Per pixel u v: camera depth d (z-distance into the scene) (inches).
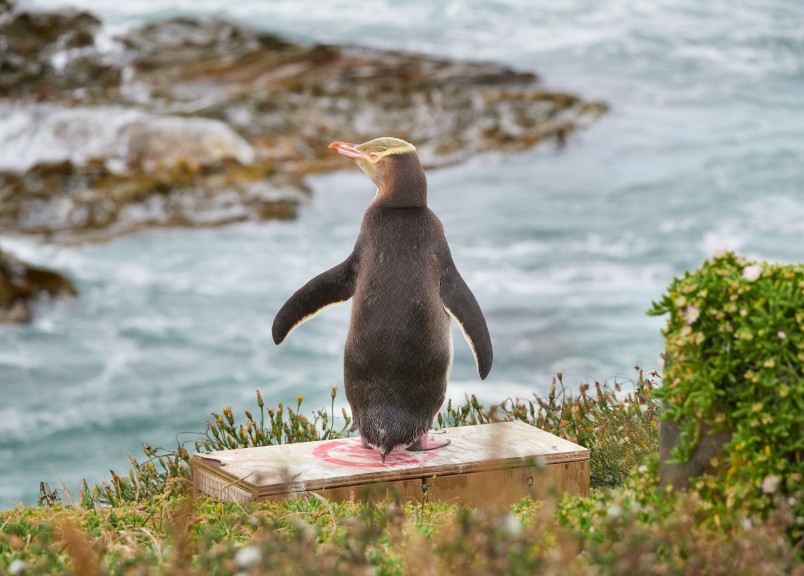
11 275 1056.2
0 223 1291.8
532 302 1045.2
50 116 1594.5
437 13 2618.1
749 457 231.9
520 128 1769.2
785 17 2647.6
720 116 1900.8
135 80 1963.6
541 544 230.2
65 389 863.7
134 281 1127.6
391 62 2033.7
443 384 322.7
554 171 1596.9
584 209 1408.7
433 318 316.5
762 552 212.8
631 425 374.9
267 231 1311.5
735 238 1269.7
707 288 238.7
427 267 317.4
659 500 241.8
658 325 969.5
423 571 219.5
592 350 901.8
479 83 1985.7
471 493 321.1
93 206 1328.7
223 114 1674.5
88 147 1537.9
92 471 715.4
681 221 1343.5
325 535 262.8
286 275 1162.6
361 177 1520.7
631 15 2645.2
